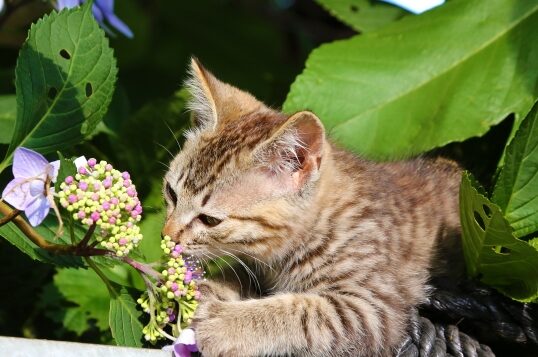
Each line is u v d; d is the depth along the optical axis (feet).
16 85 3.83
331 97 4.30
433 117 4.25
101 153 4.40
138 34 5.24
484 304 3.96
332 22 5.52
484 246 3.89
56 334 4.35
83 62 3.88
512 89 4.23
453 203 4.29
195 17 5.57
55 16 3.86
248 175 4.10
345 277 4.08
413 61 4.32
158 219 4.28
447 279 4.12
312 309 3.98
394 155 4.37
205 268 4.18
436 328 3.95
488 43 4.31
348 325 3.98
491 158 4.45
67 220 3.81
